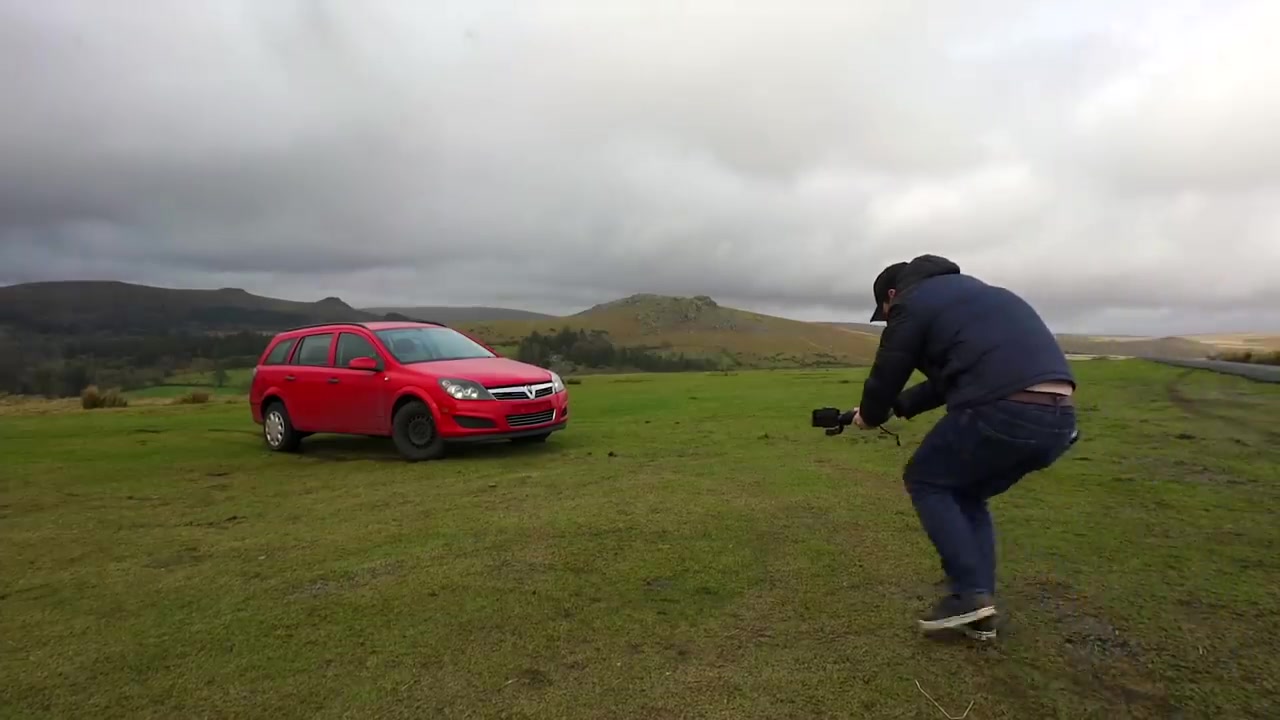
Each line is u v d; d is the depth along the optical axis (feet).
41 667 10.57
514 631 11.42
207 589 13.66
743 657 10.39
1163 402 37.37
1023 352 9.79
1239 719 8.54
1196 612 11.42
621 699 9.33
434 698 9.45
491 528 17.40
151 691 9.79
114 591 13.66
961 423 9.99
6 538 17.43
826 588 12.96
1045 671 9.76
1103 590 12.41
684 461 26.00
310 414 30.83
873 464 24.67
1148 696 9.09
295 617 12.17
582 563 14.58
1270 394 39.22
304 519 18.98
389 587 13.47
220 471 26.76
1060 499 18.51
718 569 14.06
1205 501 17.99
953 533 10.49
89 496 22.27
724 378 88.28
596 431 34.99
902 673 9.80
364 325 31.76
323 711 9.19
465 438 27.55
